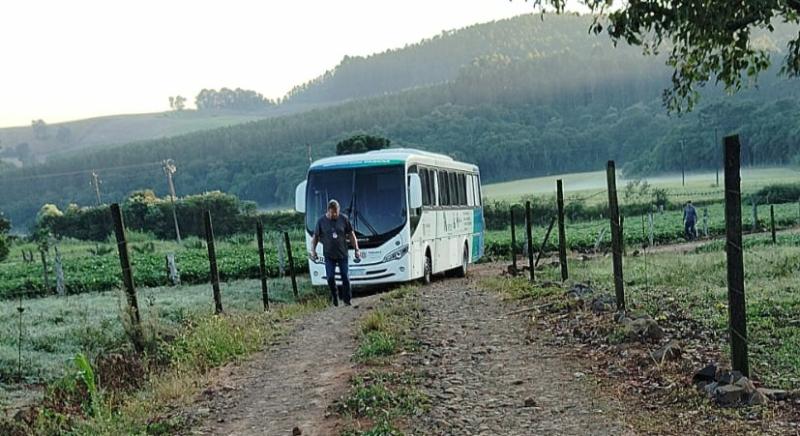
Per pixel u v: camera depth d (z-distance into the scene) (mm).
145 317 13961
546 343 10961
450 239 26391
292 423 8094
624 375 8797
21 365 11742
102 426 8328
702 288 16203
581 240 41875
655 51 13266
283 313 16953
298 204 21844
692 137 120125
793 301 12984
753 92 128125
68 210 79750
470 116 183125
